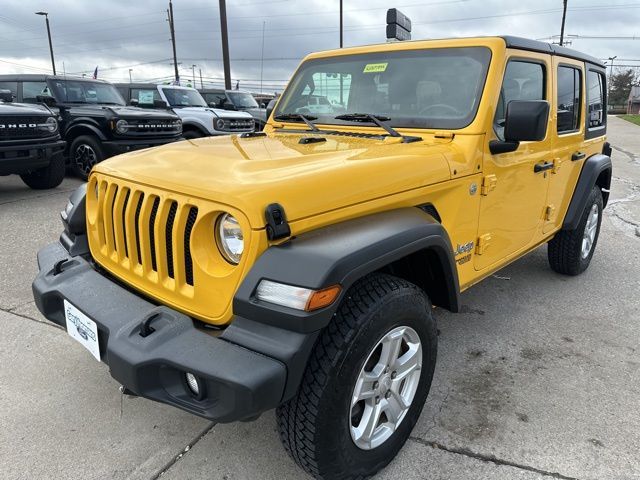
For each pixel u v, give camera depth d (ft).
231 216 6.32
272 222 6.04
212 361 5.79
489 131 9.39
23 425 8.57
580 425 8.83
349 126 10.57
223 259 6.51
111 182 7.98
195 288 6.66
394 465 7.88
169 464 7.84
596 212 15.76
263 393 5.61
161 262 7.09
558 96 12.25
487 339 11.84
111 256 8.17
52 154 25.11
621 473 7.75
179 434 8.49
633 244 19.58
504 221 10.59
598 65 14.75
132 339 6.36
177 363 5.89
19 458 7.85
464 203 9.07
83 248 8.95
